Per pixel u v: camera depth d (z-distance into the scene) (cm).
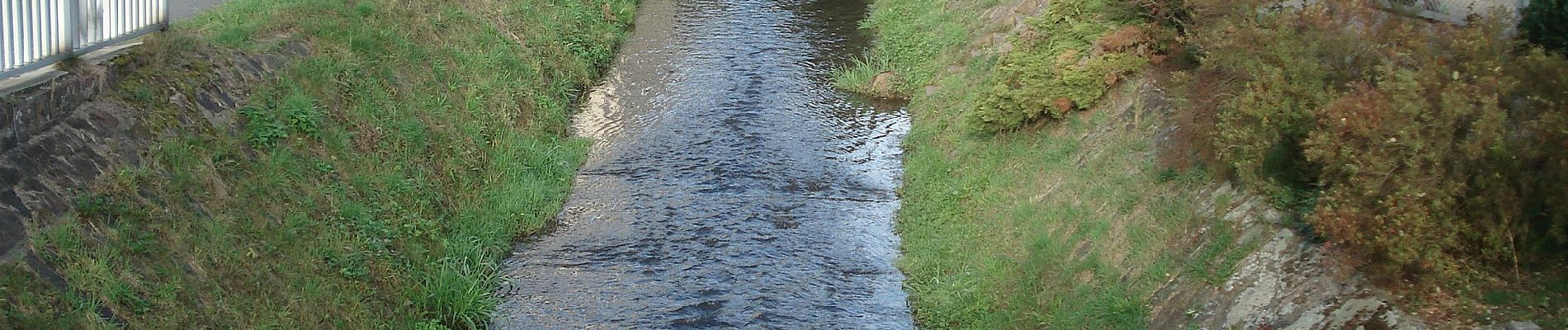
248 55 1198
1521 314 782
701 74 1864
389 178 1183
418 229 1155
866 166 1503
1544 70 802
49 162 870
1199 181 1073
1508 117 803
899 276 1184
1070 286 1038
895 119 1697
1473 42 838
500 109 1520
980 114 1407
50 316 765
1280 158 963
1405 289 827
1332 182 897
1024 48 1470
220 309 872
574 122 1650
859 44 2078
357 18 1464
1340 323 823
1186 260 984
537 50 1784
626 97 1758
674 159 1497
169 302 842
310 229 1024
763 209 1343
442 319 1060
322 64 1283
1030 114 1366
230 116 1096
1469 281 817
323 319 936
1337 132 830
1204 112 1062
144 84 1027
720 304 1109
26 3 897
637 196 1377
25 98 866
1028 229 1158
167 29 1166
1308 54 934
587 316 1087
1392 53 888
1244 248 943
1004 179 1298
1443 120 791
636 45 2039
